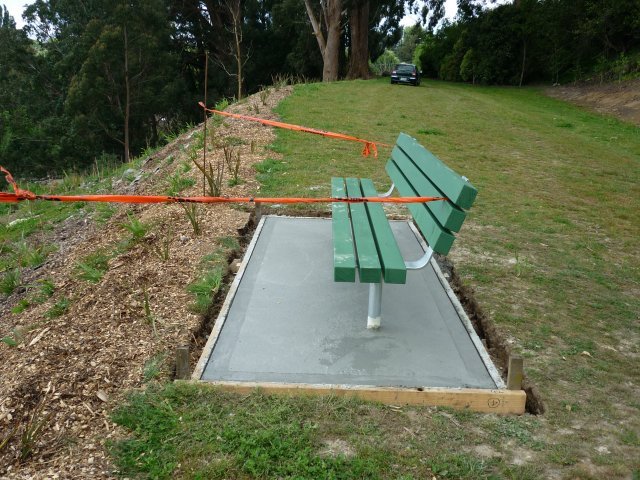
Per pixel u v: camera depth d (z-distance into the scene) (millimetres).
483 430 2891
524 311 4215
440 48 41844
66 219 8281
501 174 8812
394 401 3080
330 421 2869
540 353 3650
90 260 4898
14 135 33875
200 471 2527
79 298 4164
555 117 17375
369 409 2986
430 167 4074
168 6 38562
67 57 34156
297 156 8484
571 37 31547
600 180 8820
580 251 5621
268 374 3230
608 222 6645
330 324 3773
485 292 4488
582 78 30547
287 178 7207
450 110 15930
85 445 2707
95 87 31781
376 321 3705
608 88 25453
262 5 41031
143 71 33688
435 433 2832
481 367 3363
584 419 3010
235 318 3805
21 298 4812
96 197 3035
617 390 3307
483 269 4934
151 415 2881
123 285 4250
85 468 2559
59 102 36656
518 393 3072
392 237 3949
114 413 2916
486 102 19766
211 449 2652
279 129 10156
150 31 34031
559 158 10422
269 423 2826
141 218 5777
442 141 11258
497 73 35156
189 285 4234
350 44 35750
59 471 2537
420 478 2531
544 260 5281
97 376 3193
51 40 38562
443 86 30234
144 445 2689
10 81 37469
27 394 3031
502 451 2732
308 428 2801
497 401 3068
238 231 5332
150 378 3197
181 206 5902
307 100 15234
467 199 3219
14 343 3641
